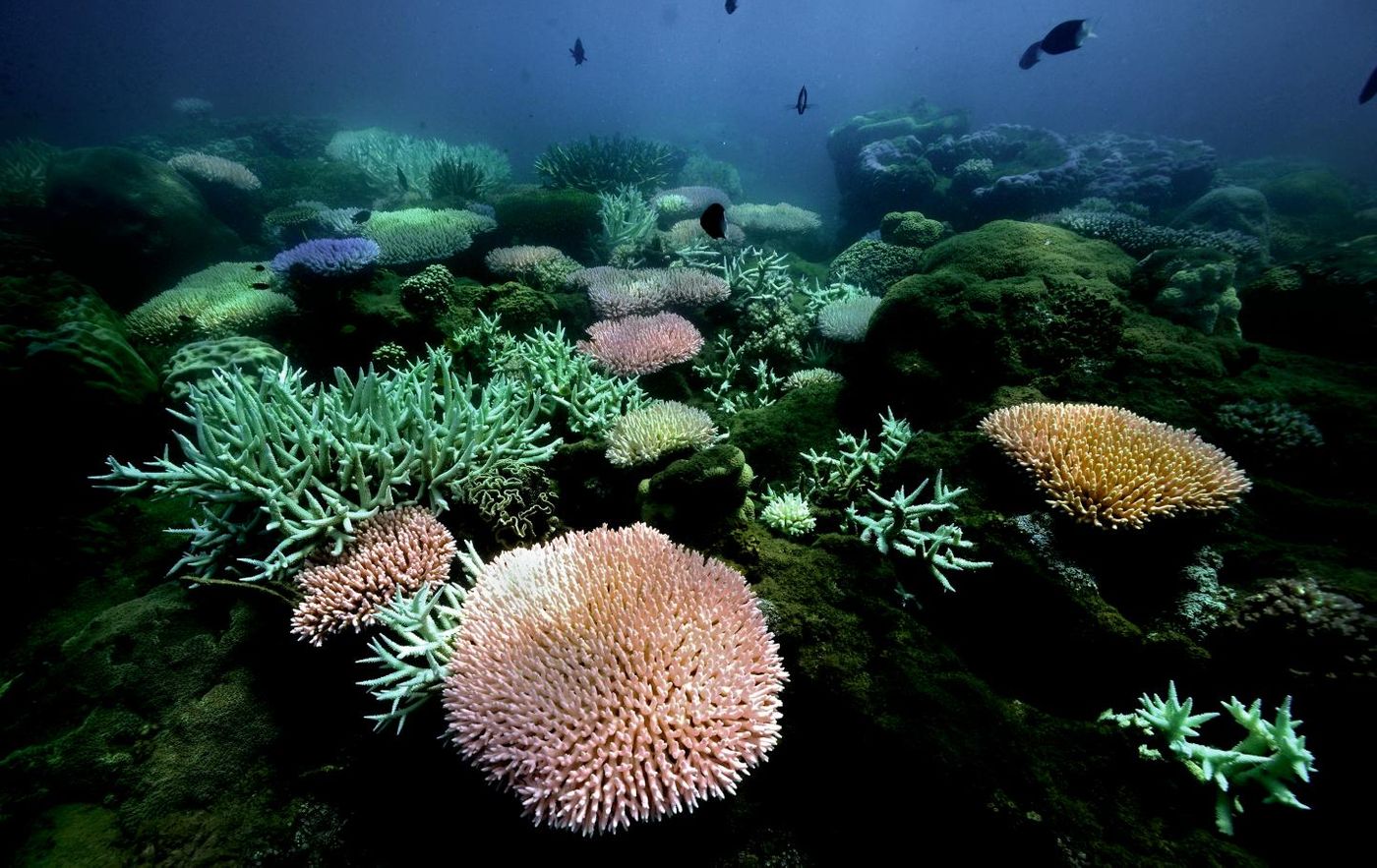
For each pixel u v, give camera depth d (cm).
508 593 288
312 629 288
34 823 278
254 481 325
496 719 234
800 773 283
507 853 271
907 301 490
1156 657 283
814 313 704
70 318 469
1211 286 459
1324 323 529
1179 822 233
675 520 365
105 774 289
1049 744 256
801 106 799
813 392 507
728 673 248
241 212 1161
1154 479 299
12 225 892
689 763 224
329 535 319
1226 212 1216
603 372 539
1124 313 451
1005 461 347
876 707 270
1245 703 267
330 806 289
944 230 1012
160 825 279
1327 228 1484
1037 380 429
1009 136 1767
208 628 330
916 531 335
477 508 366
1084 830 229
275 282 705
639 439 411
